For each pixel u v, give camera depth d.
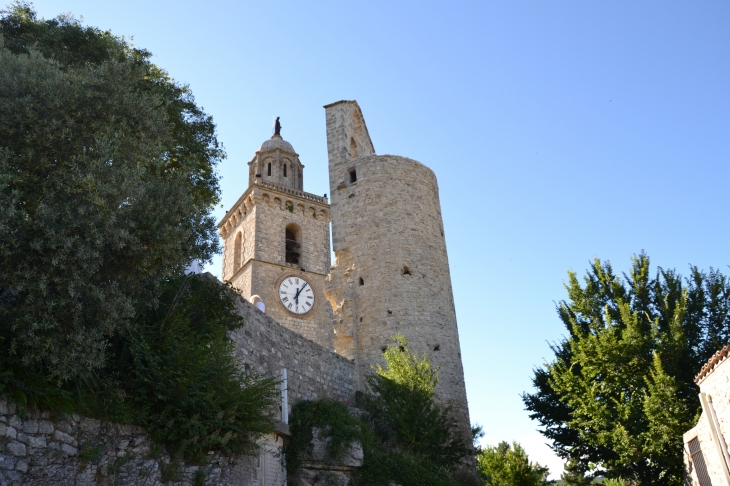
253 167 59.81
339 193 32.38
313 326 50.38
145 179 14.38
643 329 25.42
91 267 11.34
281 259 52.06
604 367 24.27
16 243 10.64
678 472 21.92
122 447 11.99
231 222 57.94
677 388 21.86
